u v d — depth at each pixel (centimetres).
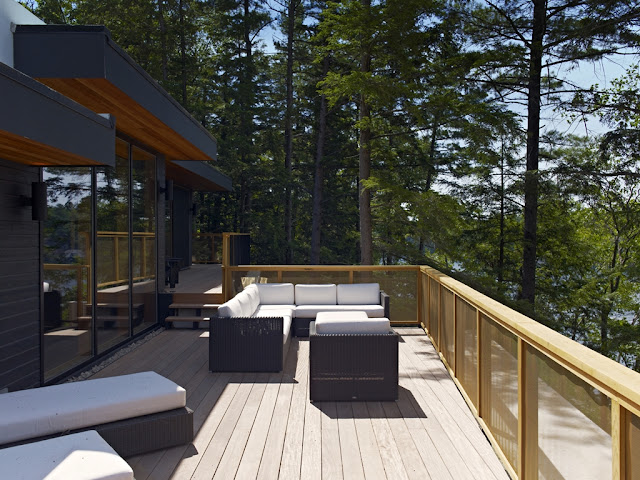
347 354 502
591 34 1291
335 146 2469
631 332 1567
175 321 872
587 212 1725
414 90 1207
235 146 2297
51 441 318
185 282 1127
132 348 728
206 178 1371
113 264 703
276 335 600
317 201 2328
